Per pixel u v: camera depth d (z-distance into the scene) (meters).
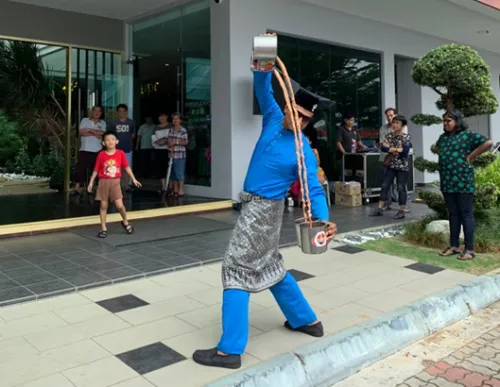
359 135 10.80
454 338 3.96
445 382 3.23
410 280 4.95
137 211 7.51
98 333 3.56
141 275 4.85
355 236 6.96
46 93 9.77
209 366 3.07
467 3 9.72
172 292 4.46
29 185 9.95
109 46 10.18
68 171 10.00
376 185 9.87
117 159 6.35
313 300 4.36
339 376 3.28
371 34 10.94
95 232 6.66
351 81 10.81
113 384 2.85
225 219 7.69
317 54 10.09
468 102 6.40
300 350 3.28
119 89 10.34
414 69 6.54
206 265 5.33
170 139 9.17
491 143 5.41
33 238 6.32
